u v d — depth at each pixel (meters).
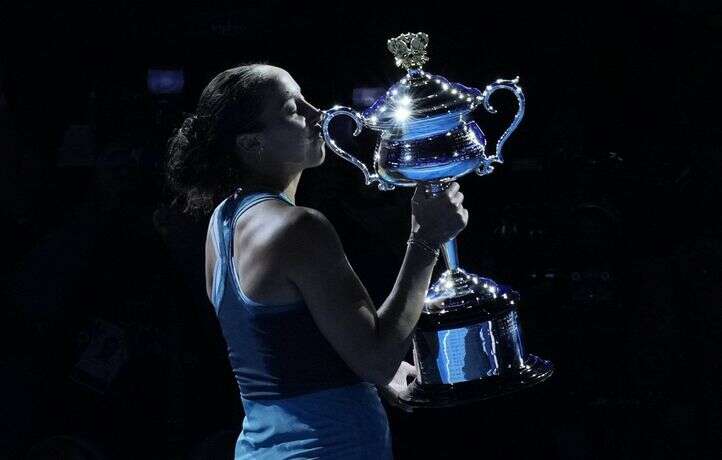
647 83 18.34
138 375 13.07
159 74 17.77
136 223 13.25
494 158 7.65
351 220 13.85
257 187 7.15
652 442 13.28
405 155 7.12
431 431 13.22
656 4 18.36
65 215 14.07
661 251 14.78
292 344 6.77
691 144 16.23
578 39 18.95
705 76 18.03
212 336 13.13
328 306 6.58
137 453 13.09
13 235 14.10
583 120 17.59
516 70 19.19
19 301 13.16
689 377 13.55
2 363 13.03
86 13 17.88
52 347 13.19
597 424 13.46
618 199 14.82
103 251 13.30
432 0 19.20
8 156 14.91
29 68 17.52
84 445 12.41
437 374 7.61
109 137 14.92
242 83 7.09
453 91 7.31
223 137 7.15
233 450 12.66
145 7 18.14
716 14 18.06
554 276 13.99
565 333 13.83
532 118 18.91
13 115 16.08
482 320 7.52
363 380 7.05
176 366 13.11
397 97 7.33
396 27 19.09
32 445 12.99
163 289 13.14
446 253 7.88
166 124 14.34
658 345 13.64
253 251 6.76
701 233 14.73
